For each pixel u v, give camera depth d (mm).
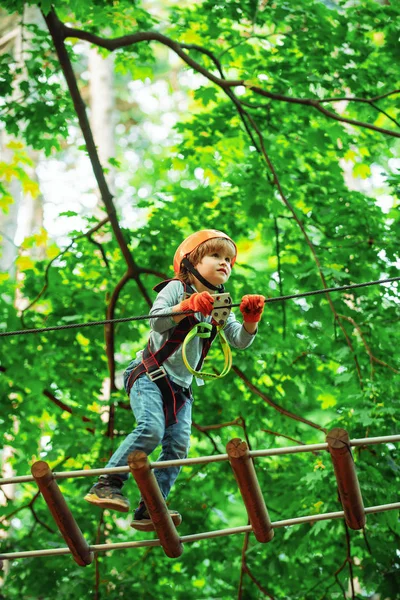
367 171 11953
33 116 11047
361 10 10773
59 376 11117
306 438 11992
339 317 10695
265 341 10844
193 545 11055
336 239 11102
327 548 10797
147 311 11438
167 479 5695
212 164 12000
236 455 5262
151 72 12164
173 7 11336
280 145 11453
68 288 11492
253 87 10406
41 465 5301
